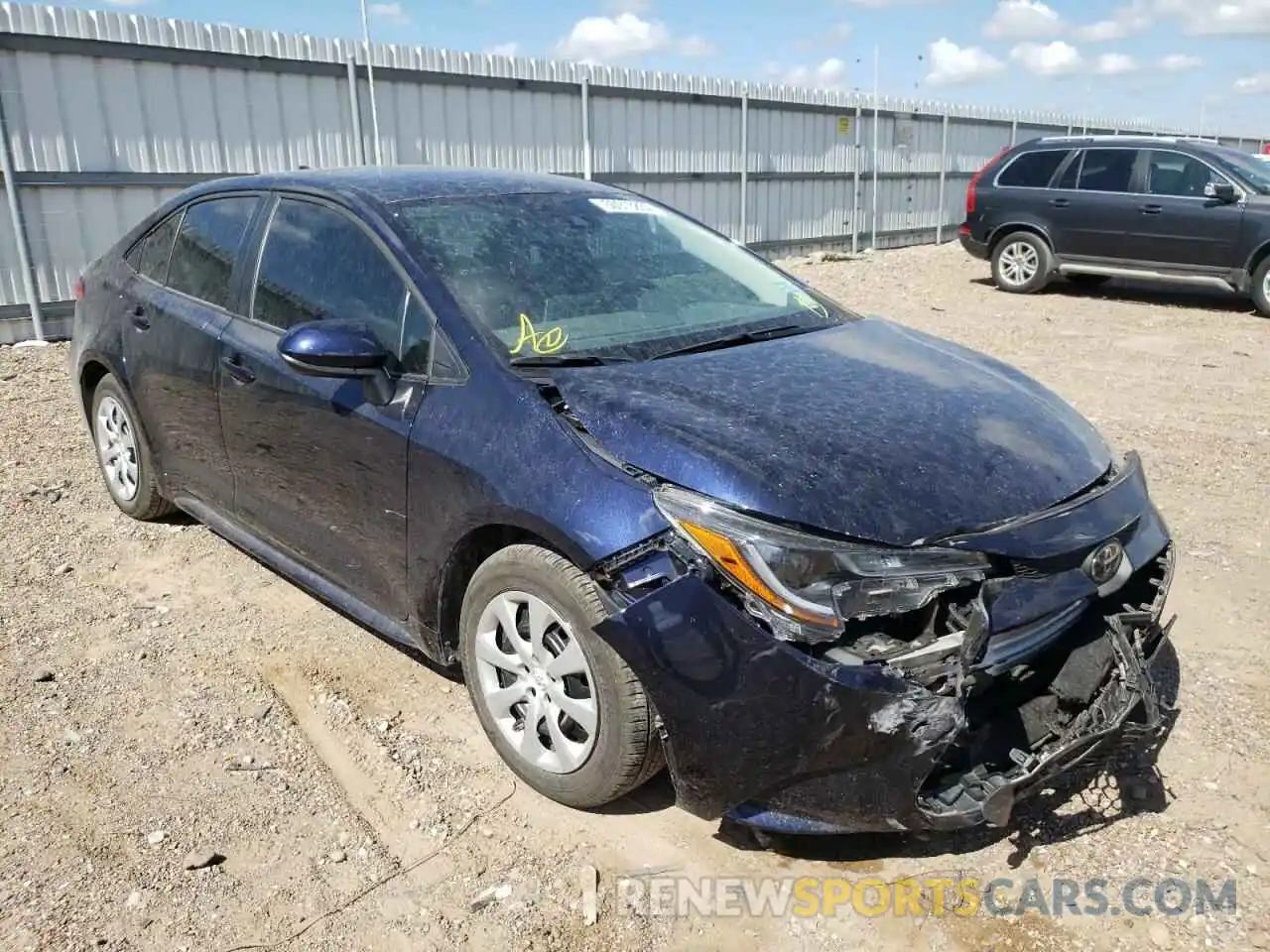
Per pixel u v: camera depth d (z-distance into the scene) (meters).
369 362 3.13
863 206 19.97
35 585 4.30
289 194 3.91
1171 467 5.87
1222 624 4.02
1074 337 9.93
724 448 2.65
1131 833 2.88
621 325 3.37
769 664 2.41
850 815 2.51
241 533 4.14
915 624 2.53
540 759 2.95
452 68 12.57
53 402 7.14
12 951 2.40
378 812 2.93
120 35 9.70
